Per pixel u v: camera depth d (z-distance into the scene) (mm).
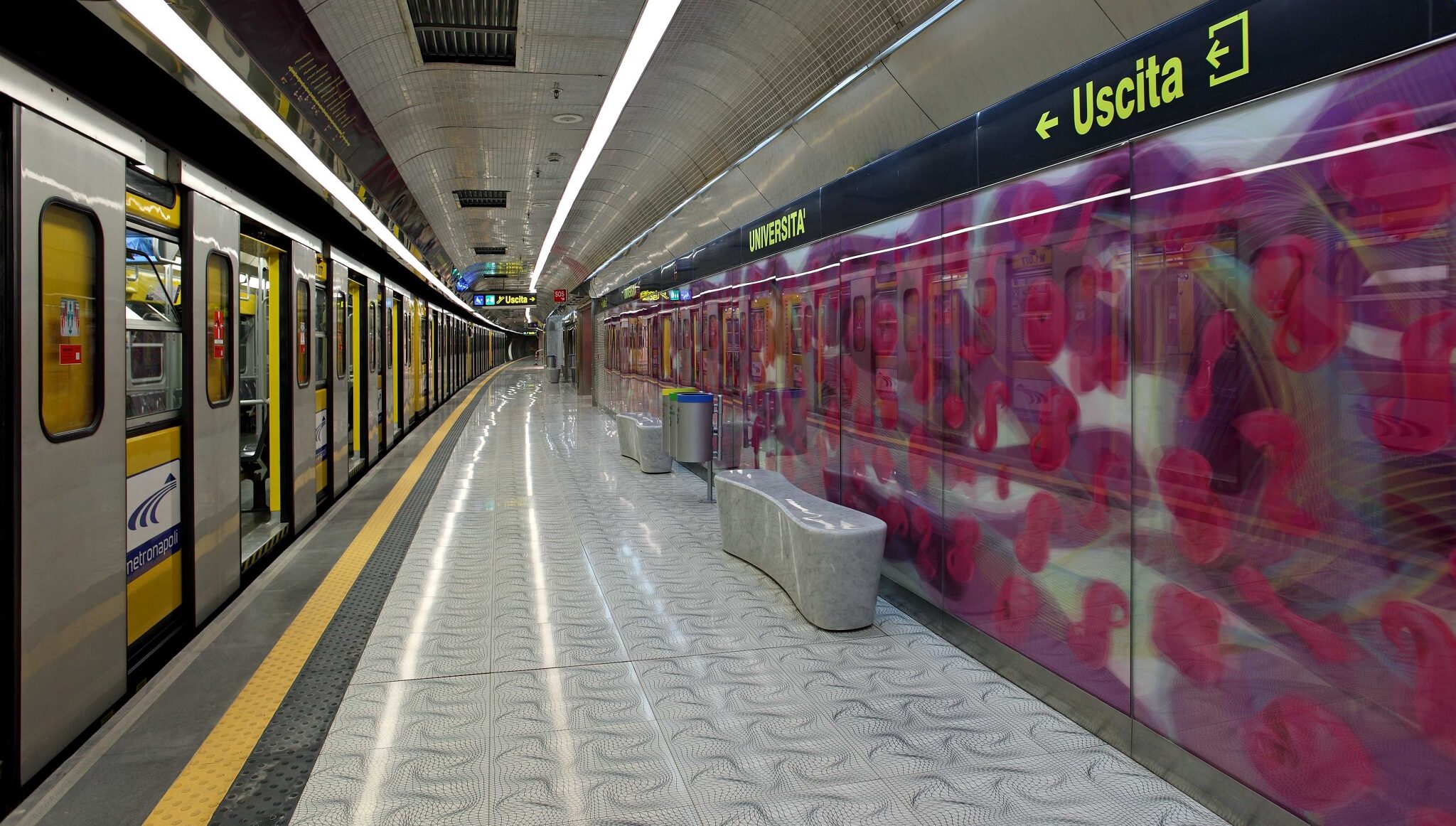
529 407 19906
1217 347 2625
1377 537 2182
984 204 3852
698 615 4578
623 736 3152
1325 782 2312
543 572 5414
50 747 2842
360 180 8141
